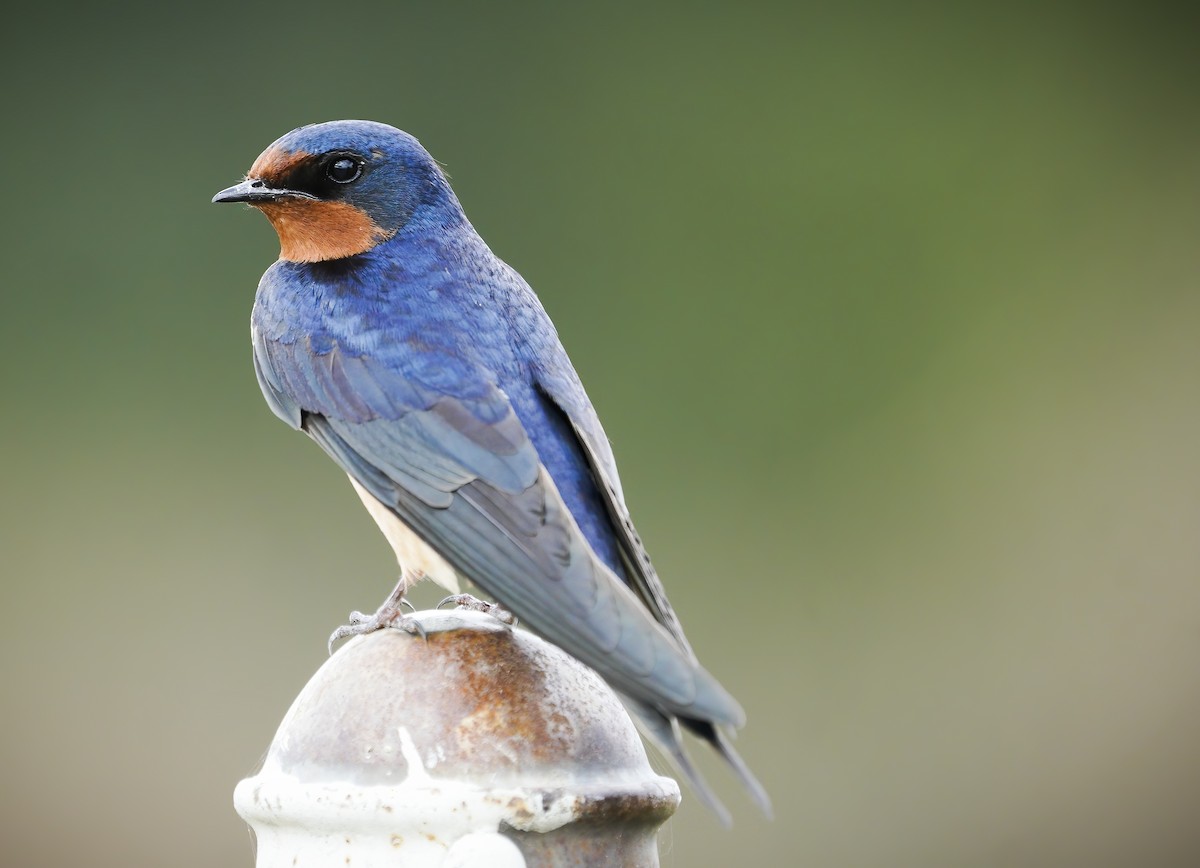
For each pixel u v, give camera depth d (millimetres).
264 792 4191
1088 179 14188
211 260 13062
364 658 4348
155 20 13336
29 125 13203
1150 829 11469
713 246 13820
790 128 14141
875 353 13672
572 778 4172
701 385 13383
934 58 14383
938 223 14086
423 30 13719
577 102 13859
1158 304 13953
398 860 4098
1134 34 14391
